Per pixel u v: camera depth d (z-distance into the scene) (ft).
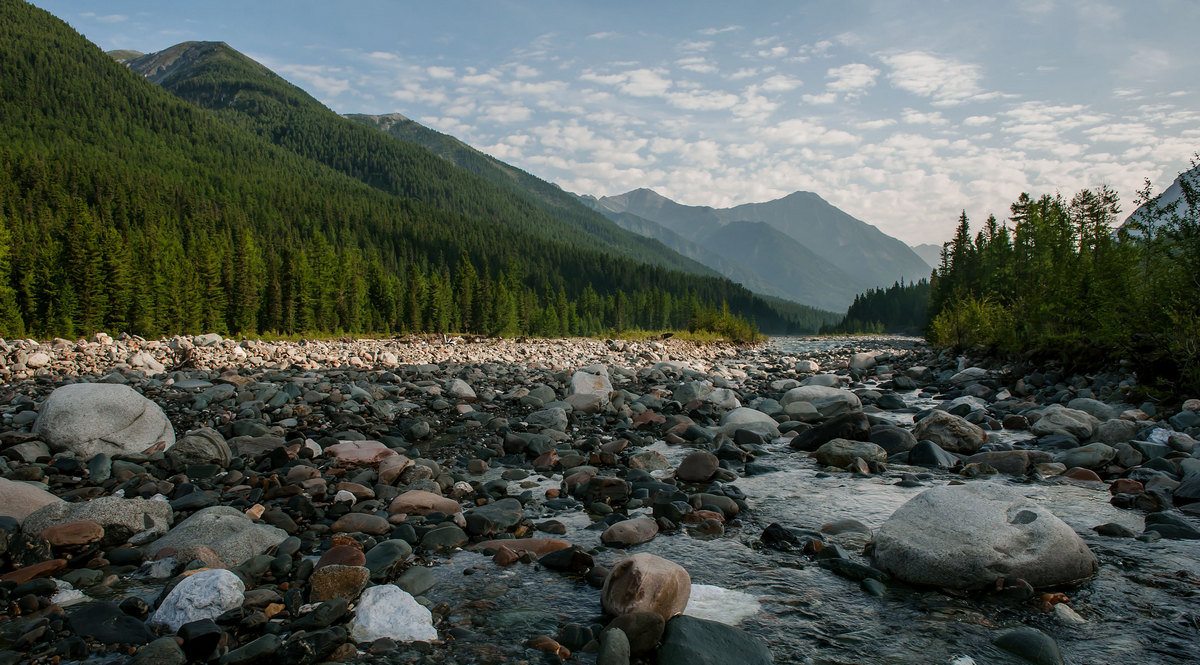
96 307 154.20
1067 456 27.35
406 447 32.14
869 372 80.12
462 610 14.07
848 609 14.05
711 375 71.56
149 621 13.05
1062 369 48.80
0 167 370.94
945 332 99.55
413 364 76.07
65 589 14.62
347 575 14.34
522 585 15.48
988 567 14.80
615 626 12.44
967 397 50.06
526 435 32.14
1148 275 44.75
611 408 43.75
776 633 12.93
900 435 30.89
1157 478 22.86
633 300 495.82
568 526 20.26
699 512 20.59
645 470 27.76
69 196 364.58
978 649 12.26
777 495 23.63
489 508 21.15
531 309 336.90
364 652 12.09
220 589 13.41
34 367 56.59
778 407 44.37
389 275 340.18
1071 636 12.70
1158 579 15.24
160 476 25.35
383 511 20.89
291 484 22.57
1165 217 43.06
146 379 50.60
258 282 226.38
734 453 29.91
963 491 17.34
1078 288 51.55
